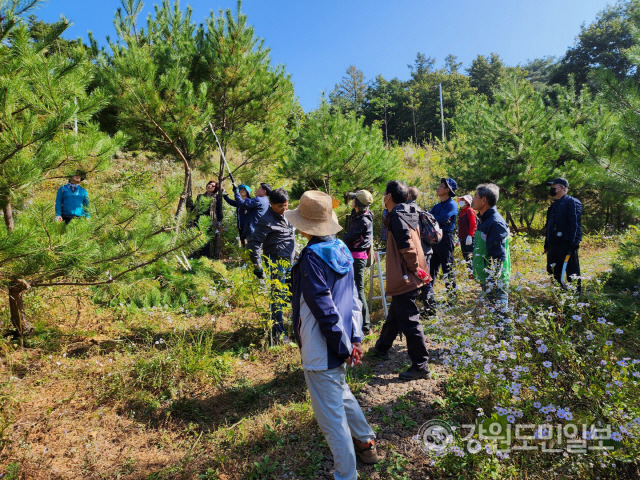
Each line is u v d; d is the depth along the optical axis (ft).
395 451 9.00
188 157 26.99
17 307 13.74
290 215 8.29
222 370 12.98
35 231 10.84
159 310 17.62
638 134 14.98
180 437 10.23
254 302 16.92
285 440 9.55
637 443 7.44
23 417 10.33
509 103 35.70
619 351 9.75
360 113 199.41
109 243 13.52
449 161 40.50
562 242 16.92
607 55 99.50
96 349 14.12
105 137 12.67
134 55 21.07
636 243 18.31
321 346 7.57
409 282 11.57
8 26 11.05
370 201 14.99
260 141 29.45
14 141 10.57
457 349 11.43
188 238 14.62
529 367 9.61
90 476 8.62
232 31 27.73
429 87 180.86
